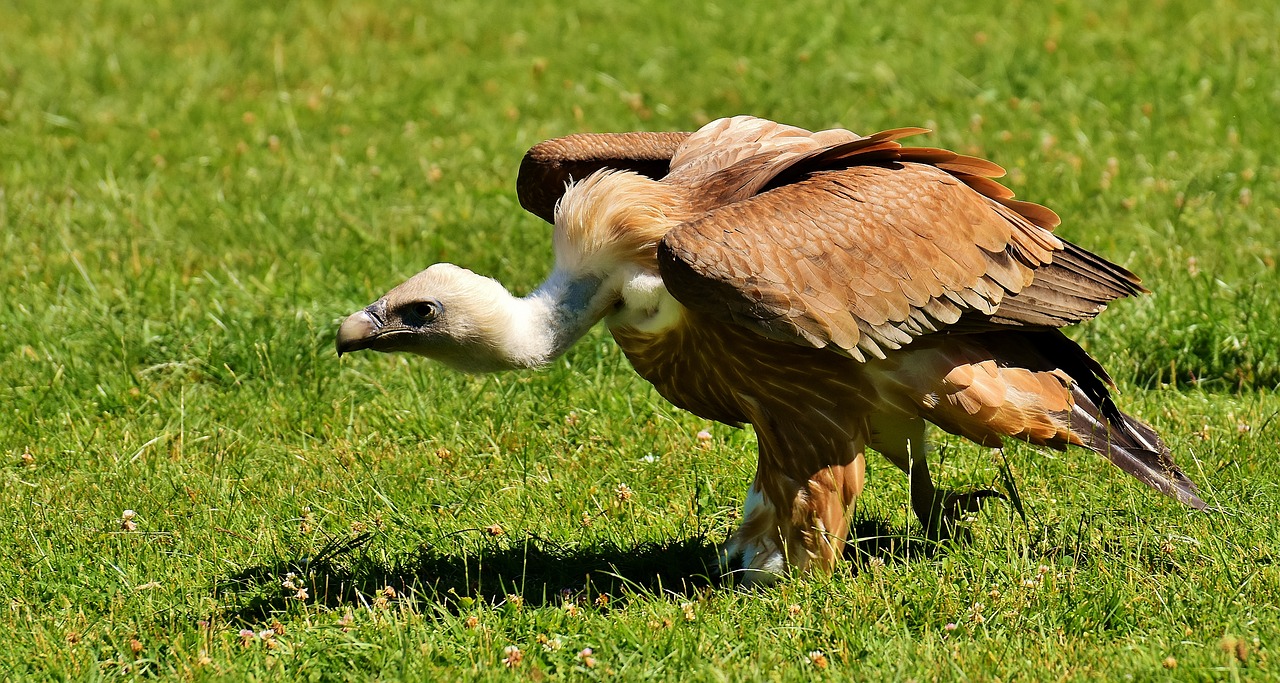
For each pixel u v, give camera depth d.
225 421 12.25
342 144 18.78
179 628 8.84
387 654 8.27
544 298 9.23
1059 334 9.73
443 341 9.05
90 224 16.19
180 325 13.55
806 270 8.52
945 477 10.65
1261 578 8.66
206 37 23.59
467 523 10.27
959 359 9.12
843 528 9.30
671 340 9.30
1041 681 7.70
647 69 21.52
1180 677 7.68
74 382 12.75
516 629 8.65
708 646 8.29
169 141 18.97
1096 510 9.86
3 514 10.61
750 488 9.63
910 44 21.78
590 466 11.16
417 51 23.02
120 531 10.09
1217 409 11.60
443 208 16.48
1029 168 16.83
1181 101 18.83
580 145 11.09
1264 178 16.19
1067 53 20.89
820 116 19.38
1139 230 14.89
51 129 19.53
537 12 24.47
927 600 8.63
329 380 12.68
